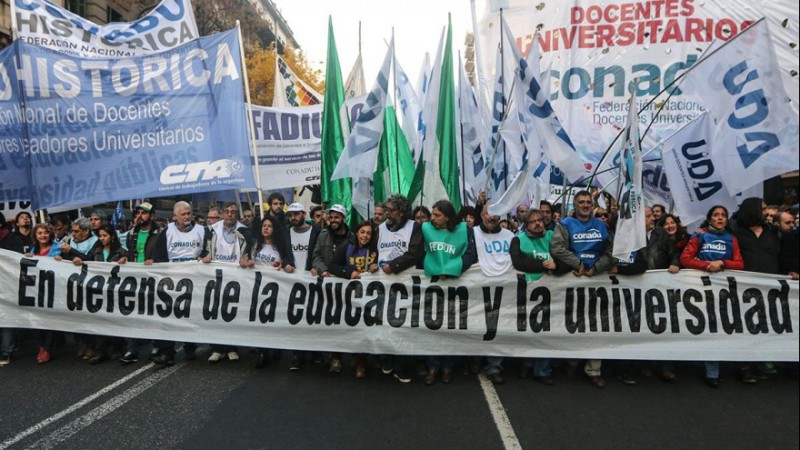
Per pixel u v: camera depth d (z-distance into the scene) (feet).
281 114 28.58
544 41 26.86
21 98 19.12
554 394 14.14
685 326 14.97
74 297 17.15
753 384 14.99
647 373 15.78
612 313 15.16
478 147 26.91
